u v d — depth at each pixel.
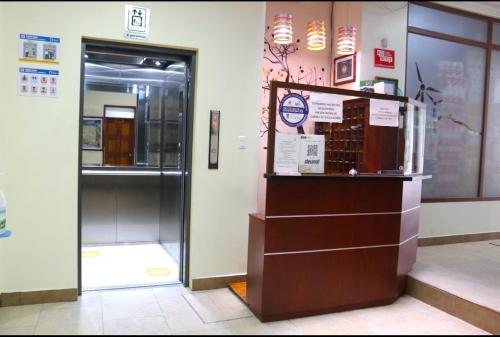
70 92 3.36
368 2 4.63
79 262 3.50
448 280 3.71
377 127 3.54
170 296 3.63
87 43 3.44
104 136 4.86
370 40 4.64
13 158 3.24
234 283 3.91
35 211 3.32
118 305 3.40
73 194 3.41
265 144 4.41
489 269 4.07
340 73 4.69
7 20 3.17
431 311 3.46
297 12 4.63
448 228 5.21
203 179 3.79
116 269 4.27
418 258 4.46
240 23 3.84
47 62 3.29
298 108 3.18
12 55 3.20
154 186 5.16
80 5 3.35
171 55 3.78
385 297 3.58
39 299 3.36
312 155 3.24
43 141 3.31
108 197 5.00
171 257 4.71
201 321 3.15
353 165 3.44
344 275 3.40
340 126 3.38
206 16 3.72
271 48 4.51
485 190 5.48
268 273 3.13
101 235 5.04
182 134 3.95
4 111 3.19
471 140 5.40
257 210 4.03
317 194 3.26
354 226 3.42
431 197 5.17
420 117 4.18
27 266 3.32
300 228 3.21
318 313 3.35
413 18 5.00
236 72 3.85
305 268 3.25
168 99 4.78
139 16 3.50
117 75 4.80
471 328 3.12
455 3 5.16
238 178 3.91
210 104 3.77
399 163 3.68
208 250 3.83
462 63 5.31
